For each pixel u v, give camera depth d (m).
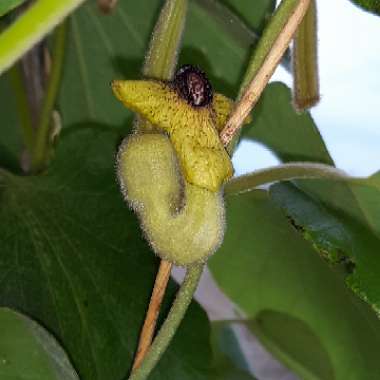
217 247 0.15
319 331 0.27
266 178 0.17
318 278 0.26
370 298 0.18
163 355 0.21
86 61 0.27
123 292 0.21
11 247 0.20
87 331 0.20
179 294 0.16
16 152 0.27
